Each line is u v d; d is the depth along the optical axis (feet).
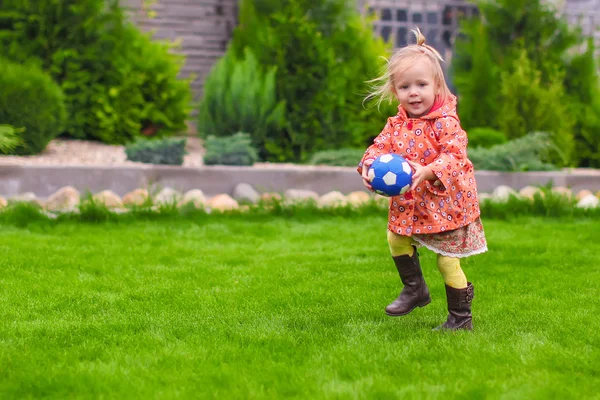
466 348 10.66
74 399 8.68
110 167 27.68
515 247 19.98
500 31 41.42
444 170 11.40
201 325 12.09
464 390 8.86
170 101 37.06
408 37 45.57
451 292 11.93
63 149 33.22
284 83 34.50
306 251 19.49
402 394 8.72
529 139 33.50
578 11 46.65
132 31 36.86
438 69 12.09
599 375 9.55
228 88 34.45
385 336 11.43
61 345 10.89
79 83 34.88
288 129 34.12
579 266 17.53
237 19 44.45
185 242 20.51
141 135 36.52
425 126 11.94
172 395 8.73
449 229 11.62
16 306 13.25
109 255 18.38
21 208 23.30
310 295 14.44
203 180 28.63
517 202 26.96
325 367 9.84
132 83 35.78
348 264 17.66
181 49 44.16
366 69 36.11
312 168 30.50
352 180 30.09
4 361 10.00
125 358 10.18
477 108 39.24
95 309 13.19
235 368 9.78
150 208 24.36
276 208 25.72
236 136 31.17
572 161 38.83
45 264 17.04
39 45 34.47
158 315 12.82
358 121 36.09
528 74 38.32
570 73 40.78
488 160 32.48
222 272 16.65
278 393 8.84
